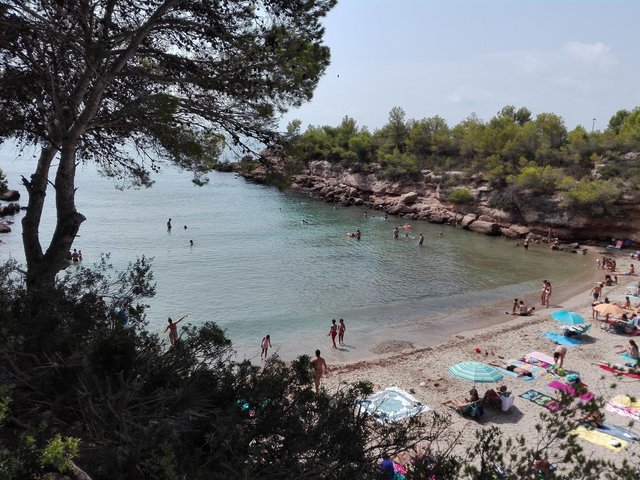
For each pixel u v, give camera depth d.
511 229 58.88
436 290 36.12
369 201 82.00
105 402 6.21
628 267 43.41
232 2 9.90
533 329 26.28
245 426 6.64
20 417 5.96
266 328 27.36
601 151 62.22
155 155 11.59
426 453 6.86
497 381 18.77
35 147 11.25
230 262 42.19
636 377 19.25
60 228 9.79
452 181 69.94
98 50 8.66
